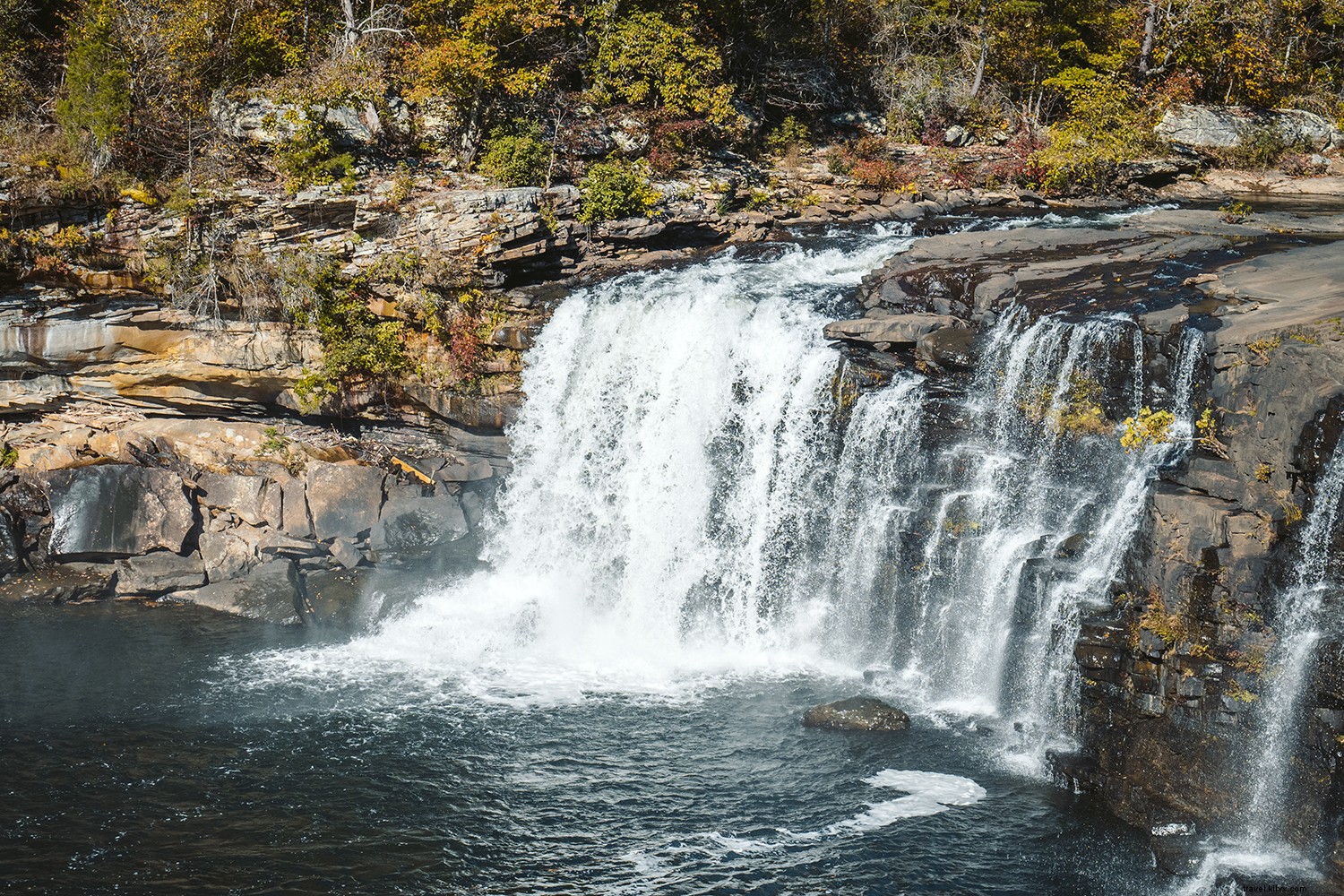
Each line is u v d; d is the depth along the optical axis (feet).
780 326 87.15
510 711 71.26
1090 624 61.11
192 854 55.62
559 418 95.04
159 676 75.87
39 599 88.07
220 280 99.55
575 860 55.57
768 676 77.25
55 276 99.76
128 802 60.13
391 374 99.50
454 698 73.26
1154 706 58.65
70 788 61.26
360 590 88.33
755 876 54.24
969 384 78.02
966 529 72.33
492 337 95.91
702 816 59.26
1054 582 64.80
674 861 55.47
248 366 99.96
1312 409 53.67
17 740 66.44
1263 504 56.13
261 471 95.50
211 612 87.45
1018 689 67.87
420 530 92.84
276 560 91.40
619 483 92.22
